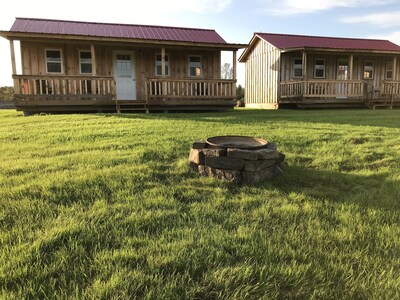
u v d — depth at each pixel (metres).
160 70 13.24
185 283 1.64
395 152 4.68
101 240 2.06
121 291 1.56
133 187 3.06
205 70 13.66
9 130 6.55
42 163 3.86
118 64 12.73
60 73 12.07
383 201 2.79
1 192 2.85
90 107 11.41
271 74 17.77
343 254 1.94
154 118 8.84
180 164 3.78
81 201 2.70
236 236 2.12
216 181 3.26
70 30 12.16
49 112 11.05
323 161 4.16
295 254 1.93
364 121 8.59
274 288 1.63
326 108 15.99
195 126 7.01
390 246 2.05
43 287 1.58
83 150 4.65
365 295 1.59
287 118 9.26
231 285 1.64
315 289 1.63
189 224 2.31
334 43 18.36
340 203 2.77
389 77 18.20
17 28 11.17
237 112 12.45
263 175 3.34
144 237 2.11
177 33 13.84
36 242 1.98
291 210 2.58
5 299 1.50
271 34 19.03
